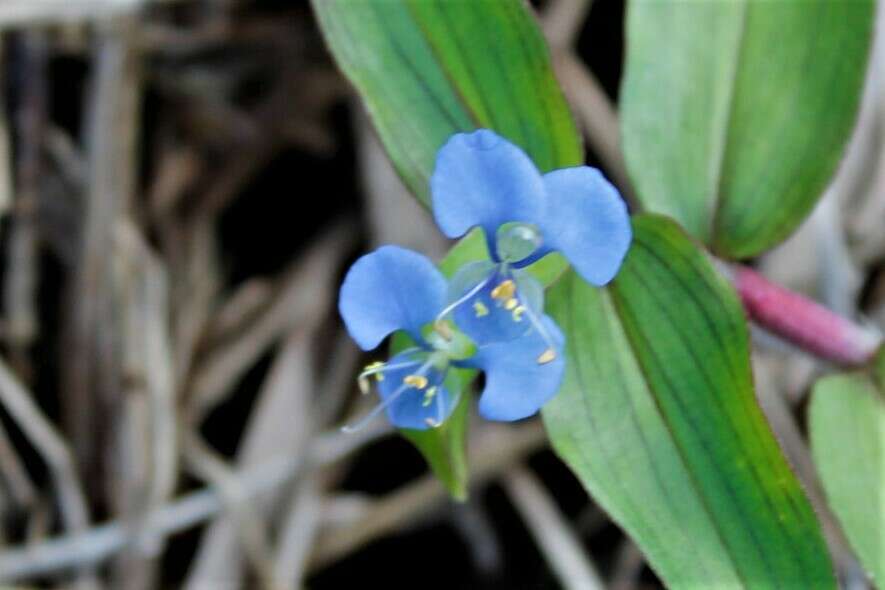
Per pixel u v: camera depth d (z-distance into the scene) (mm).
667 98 294
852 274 341
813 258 338
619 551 343
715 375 274
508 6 277
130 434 341
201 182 363
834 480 288
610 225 264
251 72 367
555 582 345
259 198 369
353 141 367
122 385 342
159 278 349
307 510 343
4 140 348
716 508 274
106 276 342
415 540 351
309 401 351
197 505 341
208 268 359
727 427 273
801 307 294
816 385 292
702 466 275
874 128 342
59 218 353
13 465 342
